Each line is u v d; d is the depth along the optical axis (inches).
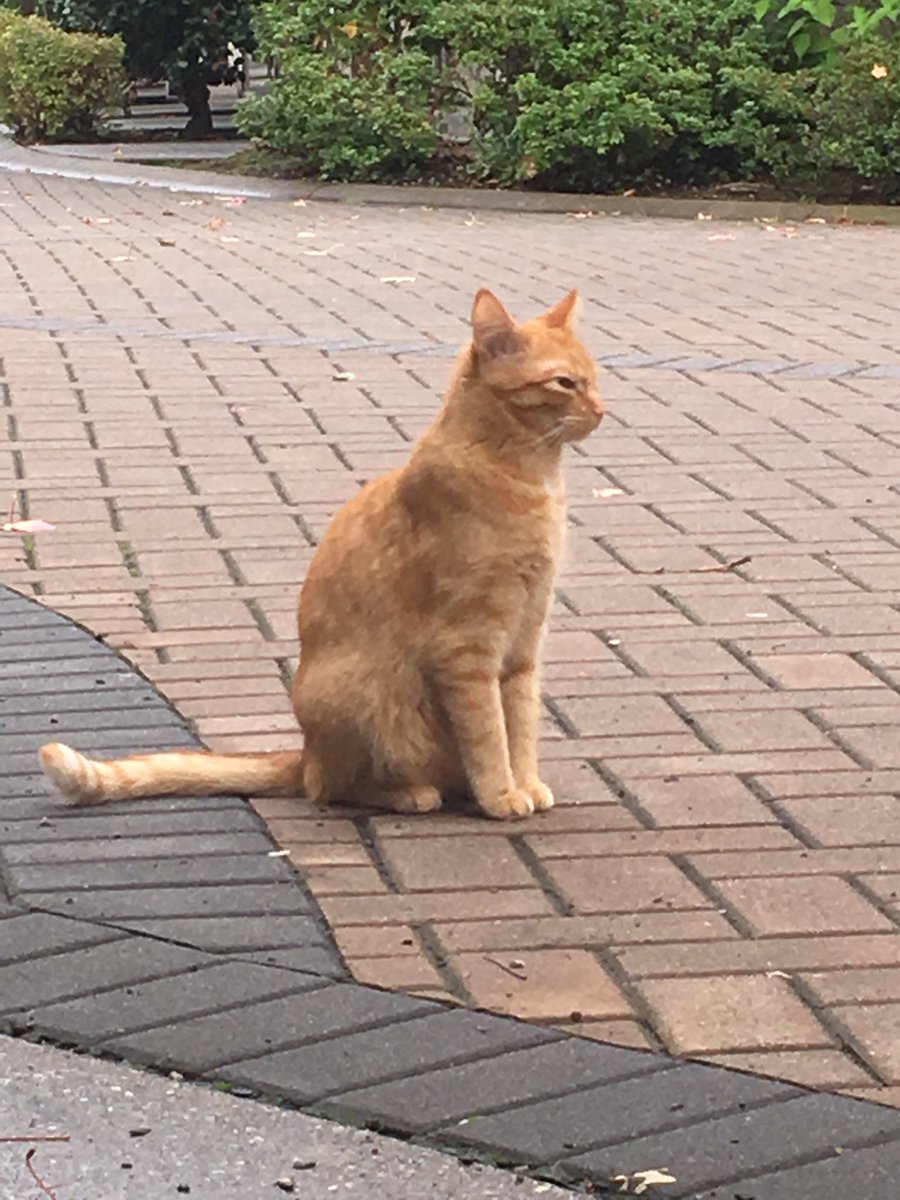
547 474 96.0
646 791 100.3
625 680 111.2
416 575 95.8
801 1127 79.0
